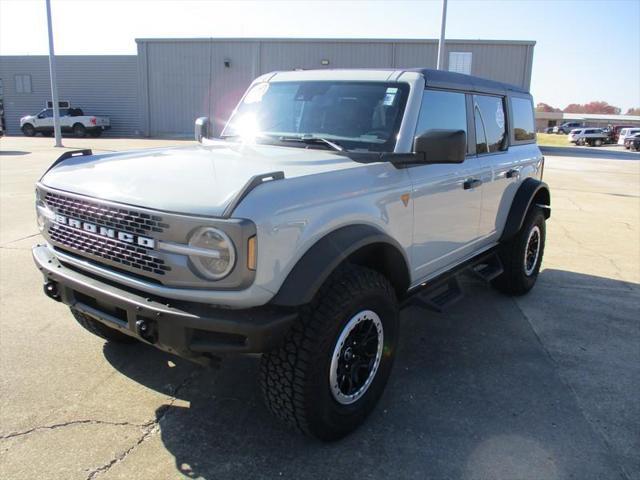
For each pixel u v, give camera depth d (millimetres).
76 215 2941
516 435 3072
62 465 2709
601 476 2738
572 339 4461
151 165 3068
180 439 2955
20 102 39094
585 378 3783
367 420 3189
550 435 3084
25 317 4547
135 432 3008
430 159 3098
